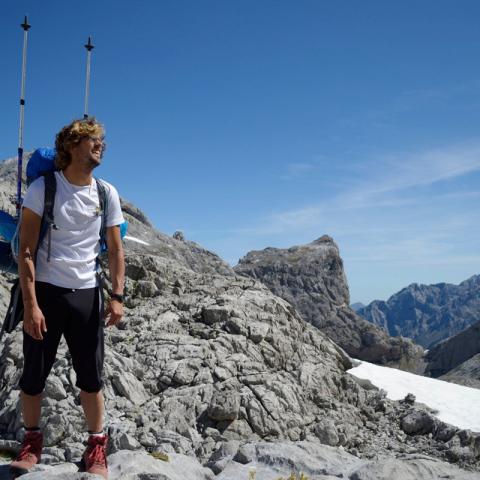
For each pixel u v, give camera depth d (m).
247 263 82.06
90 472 4.39
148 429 12.29
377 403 17.81
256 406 13.91
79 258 4.26
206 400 13.85
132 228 54.28
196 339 16.44
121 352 15.60
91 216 4.29
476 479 5.31
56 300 4.19
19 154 6.22
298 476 5.70
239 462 6.26
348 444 14.72
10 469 4.47
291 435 13.86
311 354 18.31
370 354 64.81
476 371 47.34
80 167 4.21
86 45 5.86
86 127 4.16
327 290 76.25
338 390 17.25
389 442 15.34
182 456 6.02
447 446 15.00
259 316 18.31
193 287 20.62
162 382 14.44
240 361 15.65
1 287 20.55
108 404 13.15
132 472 5.02
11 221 4.37
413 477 5.33
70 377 12.98
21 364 14.80
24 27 6.68
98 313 4.36
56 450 10.83
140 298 19.66
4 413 12.73
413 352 65.81
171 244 56.78
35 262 4.16
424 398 23.03
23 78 6.39
